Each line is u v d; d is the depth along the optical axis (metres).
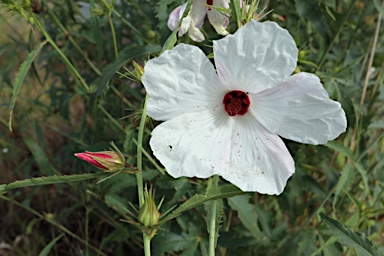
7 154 0.80
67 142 0.84
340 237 0.39
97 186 0.54
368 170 0.53
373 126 0.50
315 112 0.32
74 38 0.67
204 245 0.50
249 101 0.33
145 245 0.31
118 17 0.52
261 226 0.55
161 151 0.32
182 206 0.31
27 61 0.42
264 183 0.33
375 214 0.49
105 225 0.71
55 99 0.68
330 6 0.48
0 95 0.87
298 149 0.55
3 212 0.78
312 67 0.52
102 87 0.46
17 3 0.45
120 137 0.55
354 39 0.60
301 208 0.55
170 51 0.31
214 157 0.33
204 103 0.33
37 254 0.70
